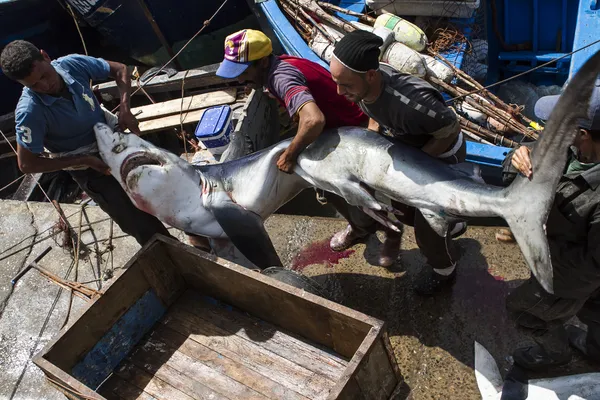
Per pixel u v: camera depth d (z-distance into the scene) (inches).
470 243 132.9
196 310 122.8
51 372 93.2
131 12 221.0
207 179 124.3
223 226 122.1
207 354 113.4
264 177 118.2
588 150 68.9
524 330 96.9
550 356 99.6
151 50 238.1
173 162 119.8
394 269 131.9
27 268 126.3
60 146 116.4
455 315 118.8
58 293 142.7
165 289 121.0
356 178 105.8
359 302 127.0
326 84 109.3
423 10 175.0
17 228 163.5
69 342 101.4
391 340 117.6
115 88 204.8
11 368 127.6
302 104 101.0
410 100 91.2
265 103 187.6
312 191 190.1
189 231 127.3
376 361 91.4
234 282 109.5
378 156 101.8
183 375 110.7
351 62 85.7
